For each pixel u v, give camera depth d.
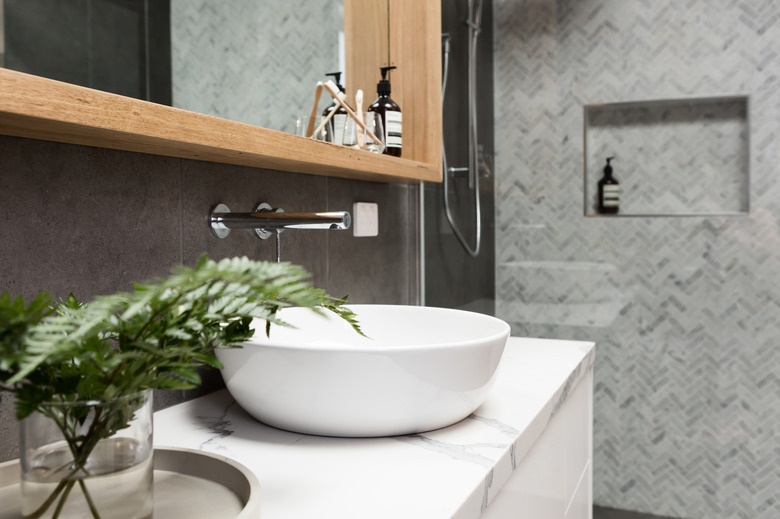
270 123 1.33
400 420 0.89
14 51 0.85
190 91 1.14
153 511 0.60
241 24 1.25
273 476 0.78
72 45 0.93
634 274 2.40
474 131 2.37
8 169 0.83
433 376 0.87
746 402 2.30
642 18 2.35
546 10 2.45
